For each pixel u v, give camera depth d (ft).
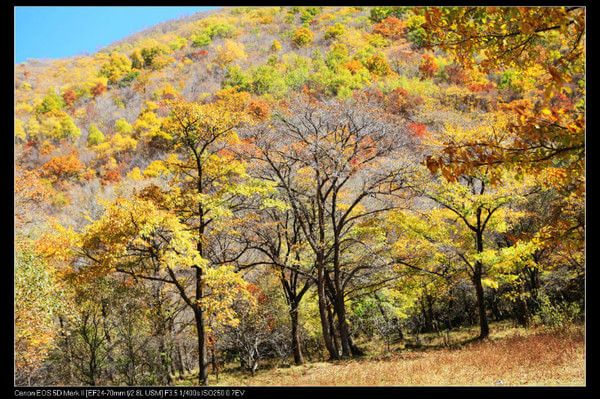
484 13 18.86
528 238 27.35
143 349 68.13
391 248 79.51
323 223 75.66
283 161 78.18
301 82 193.98
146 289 70.49
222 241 77.30
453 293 109.29
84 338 70.13
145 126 203.31
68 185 157.99
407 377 45.85
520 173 18.92
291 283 87.35
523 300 82.99
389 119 93.76
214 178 65.16
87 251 58.23
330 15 314.14
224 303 55.62
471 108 152.46
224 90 195.52
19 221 75.51
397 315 101.30
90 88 260.83
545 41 19.53
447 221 89.51
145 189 62.28
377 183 73.56
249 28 326.65
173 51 300.40
